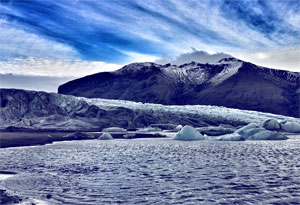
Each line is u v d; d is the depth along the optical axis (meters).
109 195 11.71
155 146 35.19
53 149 30.36
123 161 21.30
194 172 16.70
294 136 59.66
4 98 78.38
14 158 22.80
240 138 47.03
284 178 14.94
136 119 89.69
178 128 77.62
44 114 79.00
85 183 13.81
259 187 13.02
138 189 12.69
